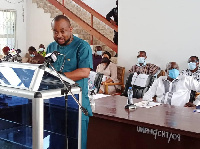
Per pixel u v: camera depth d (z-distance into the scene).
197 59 4.56
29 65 1.48
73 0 7.95
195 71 4.57
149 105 3.23
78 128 1.66
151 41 5.99
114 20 7.24
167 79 3.79
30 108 1.40
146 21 6.04
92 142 3.08
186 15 5.49
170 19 5.70
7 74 1.55
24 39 9.63
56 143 1.55
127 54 6.40
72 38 2.16
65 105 1.52
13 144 1.54
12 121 1.51
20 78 1.48
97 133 3.04
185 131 2.29
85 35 7.93
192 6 5.40
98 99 3.58
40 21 9.03
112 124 2.92
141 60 5.70
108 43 7.05
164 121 2.56
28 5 9.41
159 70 5.69
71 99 1.58
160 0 5.80
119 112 2.91
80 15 8.65
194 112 2.91
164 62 5.83
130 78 4.70
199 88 3.69
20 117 1.46
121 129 2.87
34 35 9.27
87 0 8.70
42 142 1.40
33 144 1.39
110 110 2.99
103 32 8.02
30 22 9.38
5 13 9.32
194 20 5.40
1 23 9.30
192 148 2.43
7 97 1.51
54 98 1.46
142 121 2.57
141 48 6.16
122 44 6.47
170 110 3.01
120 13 6.45
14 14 9.45
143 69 5.74
